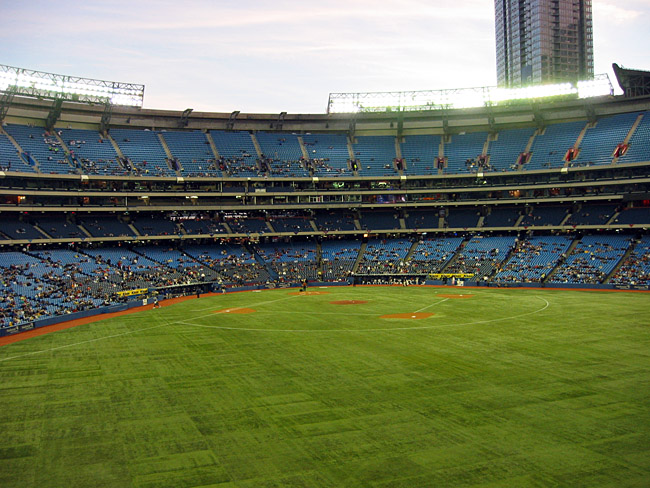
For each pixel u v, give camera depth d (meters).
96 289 82.88
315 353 45.47
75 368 41.53
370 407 31.17
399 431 27.42
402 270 110.06
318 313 69.06
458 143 128.62
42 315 65.06
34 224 98.31
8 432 28.33
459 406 31.06
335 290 99.56
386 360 42.50
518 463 23.53
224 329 58.03
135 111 120.12
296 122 132.75
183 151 118.38
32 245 94.88
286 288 105.00
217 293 97.75
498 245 111.94
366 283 109.94
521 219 116.06
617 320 59.19
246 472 23.25
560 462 23.55
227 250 114.31
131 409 31.62
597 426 27.59
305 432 27.53
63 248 98.81
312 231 119.06
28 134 105.00
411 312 68.44
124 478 22.95
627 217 105.25
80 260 93.44
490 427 27.73
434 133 133.00
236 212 120.50
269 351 46.56
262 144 127.12
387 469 23.22
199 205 112.44
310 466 23.67
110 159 108.19
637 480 21.80
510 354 43.84
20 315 62.94
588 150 113.12
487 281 100.75
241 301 83.94
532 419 28.75
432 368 39.75
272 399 33.00
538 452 24.61
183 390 35.25
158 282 93.31
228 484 22.20
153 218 113.12
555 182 113.19
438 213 124.38
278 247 119.00
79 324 63.25
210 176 113.31
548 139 121.00
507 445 25.44
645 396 32.34
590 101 120.81
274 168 120.00
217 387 35.78
